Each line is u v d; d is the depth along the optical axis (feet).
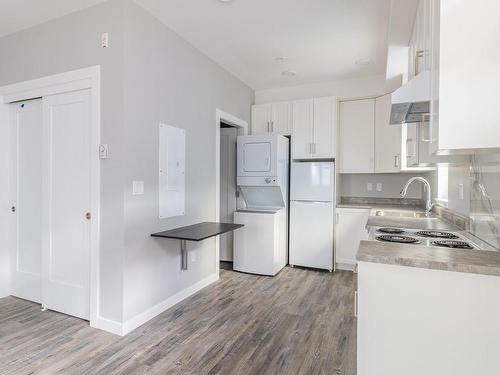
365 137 13.71
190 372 6.32
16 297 10.05
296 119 14.11
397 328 3.82
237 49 10.89
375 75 13.60
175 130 9.61
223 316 8.92
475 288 3.51
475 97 3.44
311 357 6.90
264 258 12.83
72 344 7.29
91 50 8.05
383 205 14.11
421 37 6.27
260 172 13.21
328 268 13.28
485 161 5.82
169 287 9.48
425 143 7.18
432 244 5.71
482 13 3.42
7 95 9.69
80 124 8.41
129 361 6.66
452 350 3.61
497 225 5.13
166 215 9.24
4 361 6.60
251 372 6.35
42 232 9.11
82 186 8.41
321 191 13.41
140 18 8.13
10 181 10.04
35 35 9.03
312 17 8.79
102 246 7.95
